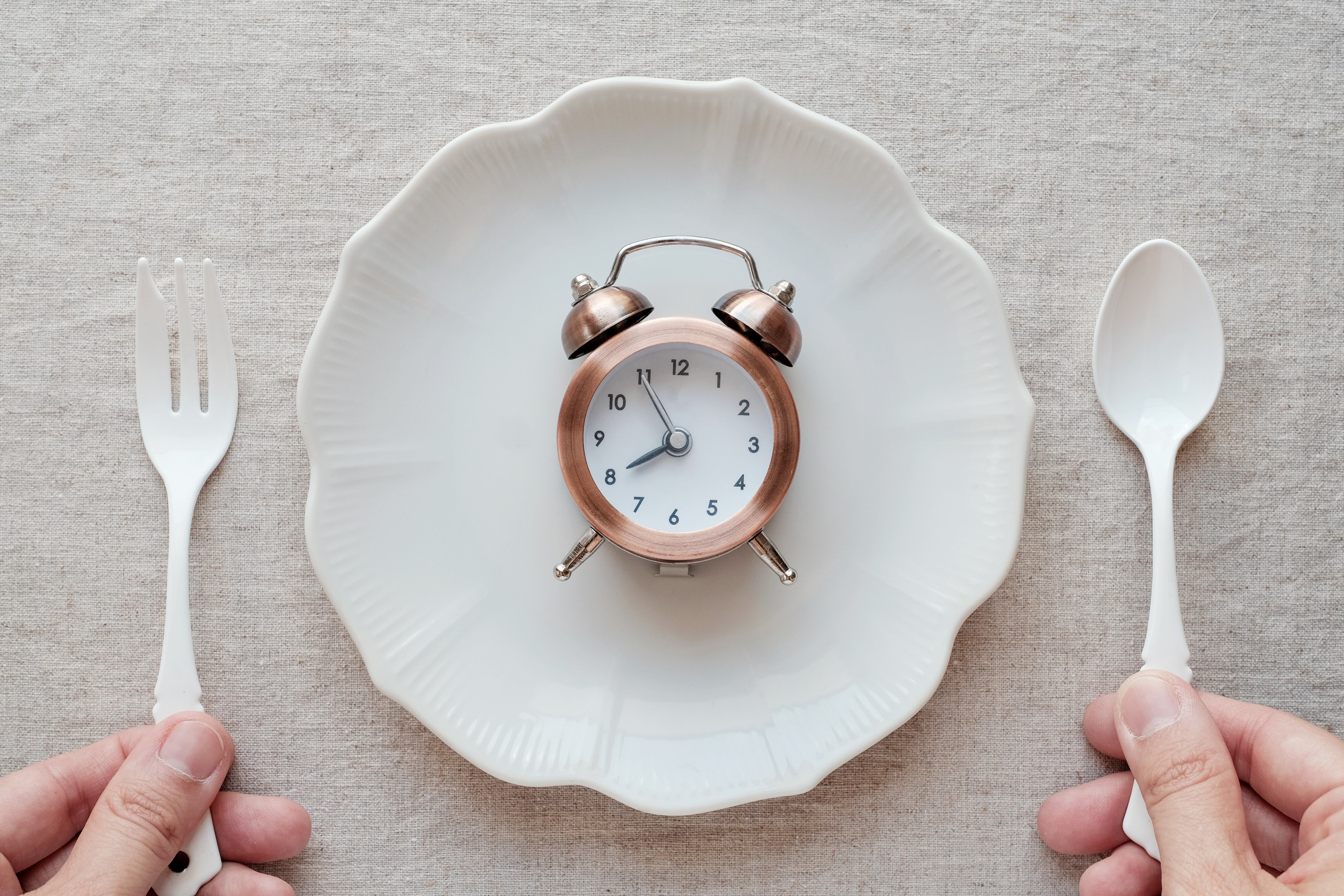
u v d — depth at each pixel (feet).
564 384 1.39
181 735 1.32
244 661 1.40
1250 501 1.42
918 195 1.43
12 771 1.40
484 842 1.40
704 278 1.39
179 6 1.42
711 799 1.34
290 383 1.41
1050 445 1.42
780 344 1.30
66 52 1.43
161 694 1.37
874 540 1.38
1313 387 1.43
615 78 1.33
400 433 1.37
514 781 1.34
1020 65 1.43
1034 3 1.43
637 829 1.40
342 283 1.33
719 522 1.32
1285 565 1.42
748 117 1.34
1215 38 1.43
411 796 1.40
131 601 1.41
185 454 1.40
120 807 1.30
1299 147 1.43
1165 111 1.43
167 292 1.42
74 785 1.36
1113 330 1.41
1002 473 1.34
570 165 1.37
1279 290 1.43
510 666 1.37
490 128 1.34
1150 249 1.40
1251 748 1.36
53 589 1.41
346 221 1.42
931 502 1.37
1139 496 1.41
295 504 1.41
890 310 1.38
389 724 1.40
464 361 1.38
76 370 1.42
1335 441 1.42
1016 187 1.43
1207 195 1.43
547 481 1.38
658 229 1.38
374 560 1.35
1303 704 1.41
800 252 1.38
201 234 1.42
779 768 1.35
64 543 1.41
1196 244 1.43
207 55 1.42
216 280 1.40
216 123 1.42
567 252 1.38
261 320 1.42
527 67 1.42
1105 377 1.41
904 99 1.43
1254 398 1.43
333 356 1.34
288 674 1.40
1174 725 1.29
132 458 1.41
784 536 1.38
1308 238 1.43
